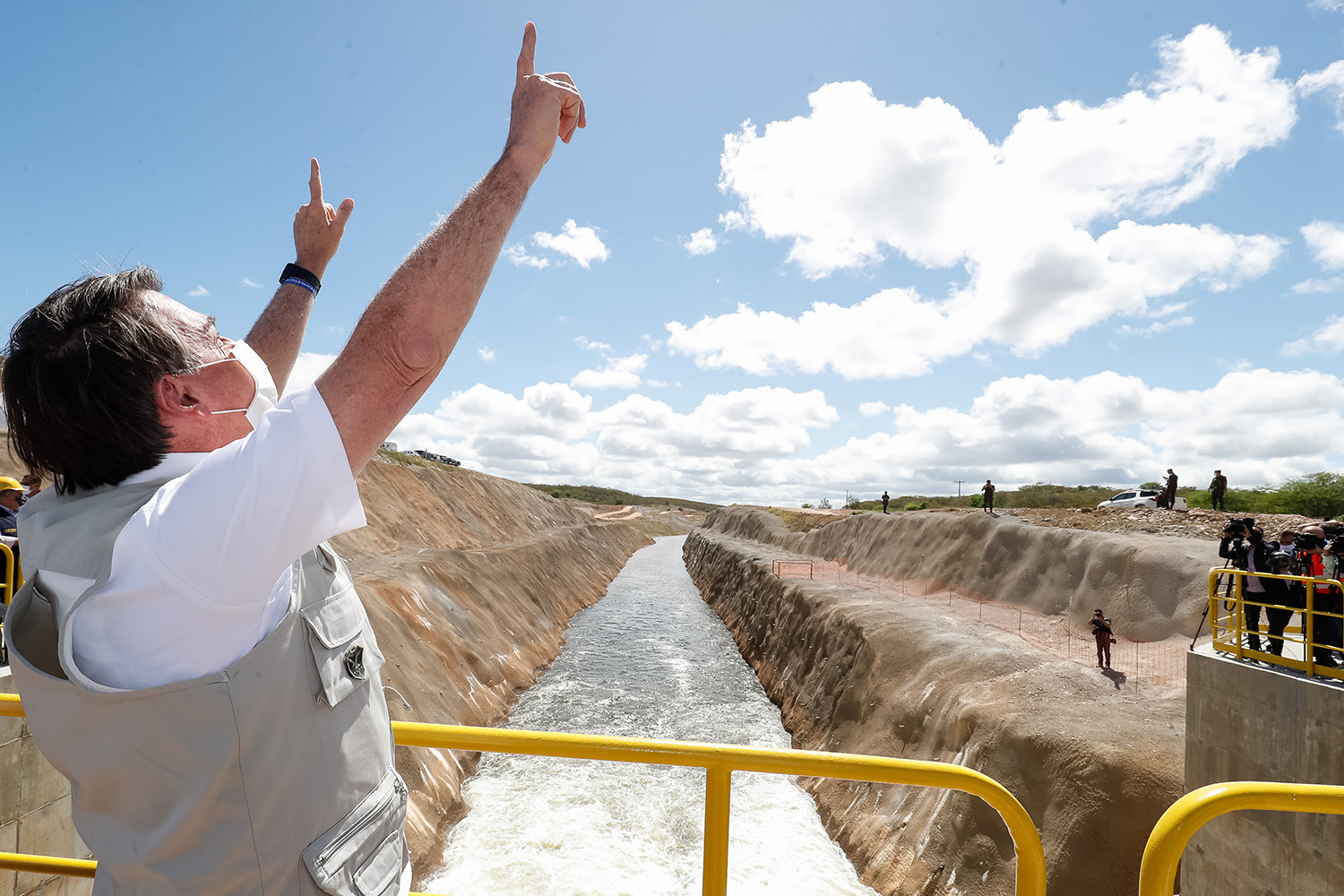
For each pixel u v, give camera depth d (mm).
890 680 16875
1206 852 7160
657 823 14359
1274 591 7188
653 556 80812
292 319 1533
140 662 805
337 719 959
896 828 12617
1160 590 17797
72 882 4680
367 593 18938
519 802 15156
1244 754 6918
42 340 840
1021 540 24281
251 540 764
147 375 843
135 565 782
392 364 825
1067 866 9414
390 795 1047
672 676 26219
